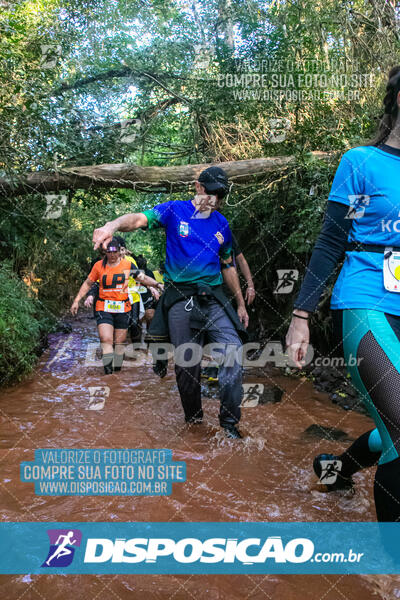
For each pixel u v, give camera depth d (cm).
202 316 309
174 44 698
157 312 325
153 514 210
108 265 504
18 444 292
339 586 166
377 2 566
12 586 160
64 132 565
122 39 690
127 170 544
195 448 289
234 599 158
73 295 833
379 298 164
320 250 173
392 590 163
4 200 585
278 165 519
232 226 599
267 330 570
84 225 789
